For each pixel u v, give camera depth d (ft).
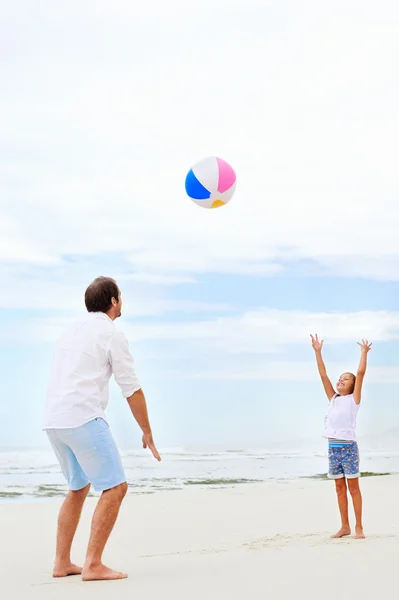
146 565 14.21
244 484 39.29
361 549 14.99
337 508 24.58
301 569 12.66
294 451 64.44
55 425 13.06
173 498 27.66
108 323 13.76
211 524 21.29
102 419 13.19
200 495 28.55
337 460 18.56
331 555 14.16
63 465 13.74
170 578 12.31
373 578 11.73
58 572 13.35
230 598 10.52
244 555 14.75
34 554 16.29
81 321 13.79
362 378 19.38
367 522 21.49
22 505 25.12
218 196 24.58
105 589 11.48
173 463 51.85
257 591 10.94
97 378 13.26
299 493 29.14
